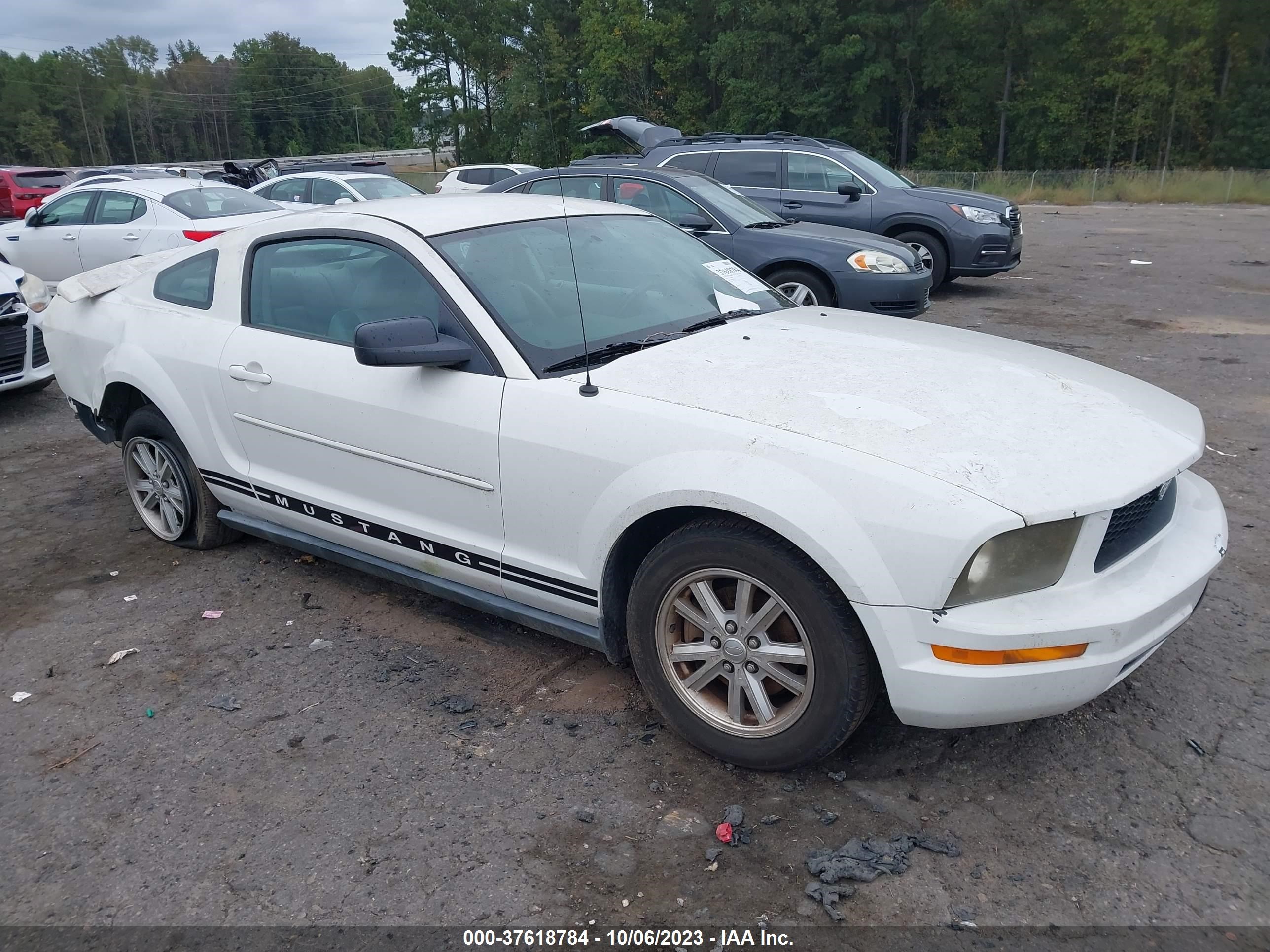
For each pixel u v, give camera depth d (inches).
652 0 2199.8
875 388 117.3
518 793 112.5
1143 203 1293.1
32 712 134.2
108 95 4835.1
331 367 144.3
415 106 2635.3
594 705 130.7
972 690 97.3
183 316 170.1
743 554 106.4
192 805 112.7
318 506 151.0
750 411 111.8
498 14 2405.3
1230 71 2055.9
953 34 2086.6
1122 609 99.1
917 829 104.4
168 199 416.8
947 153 2140.7
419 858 102.7
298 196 603.2
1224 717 122.3
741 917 93.3
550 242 149.7
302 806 111.7
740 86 2020.2
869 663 103.1
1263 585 158.4
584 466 117.7
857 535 98.4
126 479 209.2
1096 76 2086.6
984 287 486.0
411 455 135.3
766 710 111.3
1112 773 112.5
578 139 2074.3
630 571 124.4
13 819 111.7
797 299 346.3
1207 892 94.2
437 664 142.8
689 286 155.2
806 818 106.7
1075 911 92.4
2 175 990.4
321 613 160.6
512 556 128.6
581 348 130.8
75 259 427.2
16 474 239.9
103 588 172.6
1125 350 331.3
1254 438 235.5
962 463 100.5
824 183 453.4
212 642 151.8
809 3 1983.3
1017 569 97.3
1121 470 103.7
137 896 99.2
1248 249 640.4
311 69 5438.0
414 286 137.7
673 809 109.0
